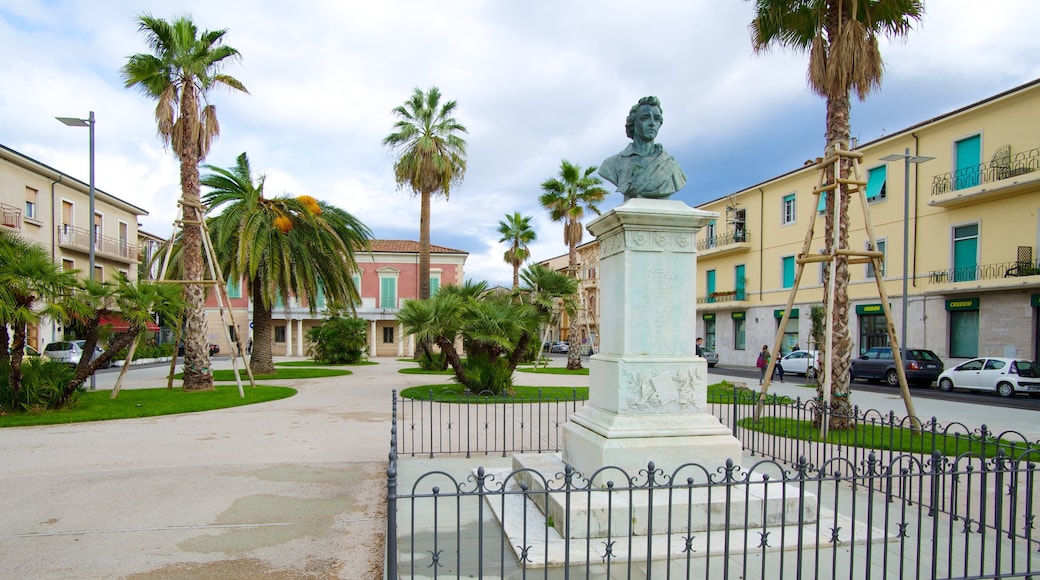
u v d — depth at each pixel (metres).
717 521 4.94
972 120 22.27
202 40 15.70
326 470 7.44
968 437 5.73
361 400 14.83
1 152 25.47
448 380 20.91
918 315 24.45
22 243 11.77
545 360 29.53
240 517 5.60
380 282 46.84
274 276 20.06
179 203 15.54
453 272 47.69
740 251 36.09
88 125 16.66
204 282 15.19
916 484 6.91
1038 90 20.00
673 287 5.56
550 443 9.28
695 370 5.51
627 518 4.80
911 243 24.81
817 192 10.23
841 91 10.30
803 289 31.09
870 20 10.57
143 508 5.86
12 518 5.55
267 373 22.72
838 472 3.93
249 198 19.64
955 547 4.89
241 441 9.38
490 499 5.89
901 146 25.12
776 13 10.67
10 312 10.68
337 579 4.25
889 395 18.50
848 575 4.25
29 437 9.68
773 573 4.26
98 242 32.78
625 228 5.48
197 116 15.69
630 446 5.14
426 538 5.01
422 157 24.30
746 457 8.31
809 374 23.83
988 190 20.89
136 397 14.56
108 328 12.65
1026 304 20.75
